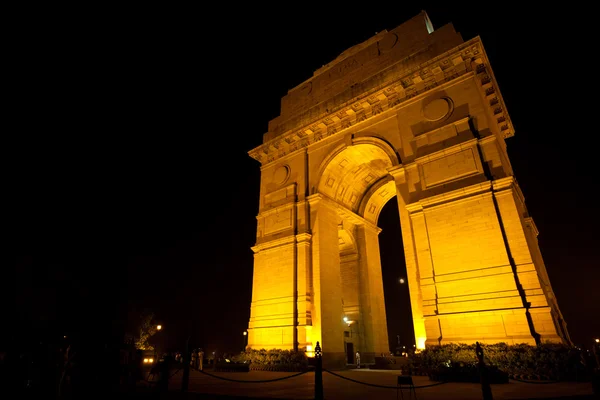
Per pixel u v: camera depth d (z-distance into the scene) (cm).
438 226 2419
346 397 1355
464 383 1661
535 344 1859
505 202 2223
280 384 1836
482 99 2722
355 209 4075
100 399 1264
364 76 3575
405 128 2906
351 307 3909
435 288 2306
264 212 3634
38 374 1184
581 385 1505
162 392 1434
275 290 3203
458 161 2495
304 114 3825
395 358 3189
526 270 2036
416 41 3306
